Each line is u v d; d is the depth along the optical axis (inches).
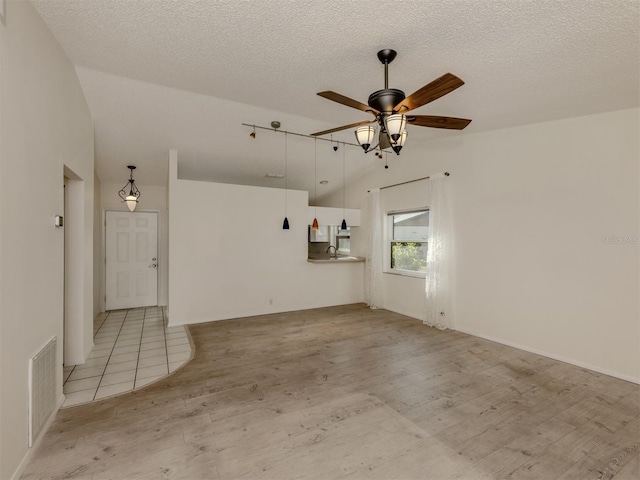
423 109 129.2
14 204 67.5
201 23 83.1
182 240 187.0
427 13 74.9
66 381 113.5
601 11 70.0
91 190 145.9
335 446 78.5
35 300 78.0
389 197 224.8
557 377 117.5
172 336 165.6
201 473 69.3
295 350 145.6
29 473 68.9
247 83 119.0
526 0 68.3
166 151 184.7
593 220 123.4
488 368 125.6
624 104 112.1
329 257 258.8
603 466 72.4
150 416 91.4
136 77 119.1
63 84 101.0
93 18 83.0
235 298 202.7
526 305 145.3
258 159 210.8
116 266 221.0
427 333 171.2
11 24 66.3
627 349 115.2
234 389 108.1
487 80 105.1
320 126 173.2
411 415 92.4
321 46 91.6
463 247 172.6
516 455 75.7
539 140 139.9
